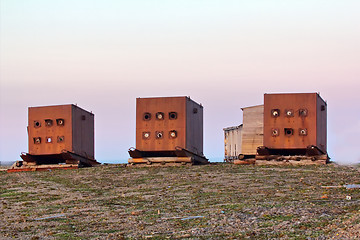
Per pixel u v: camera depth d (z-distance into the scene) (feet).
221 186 89.30
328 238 48.08
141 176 107.96
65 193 90.43
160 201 77.30
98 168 126.72
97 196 85.66
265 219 58.44
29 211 74.13
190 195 81.25
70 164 132.98
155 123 127.75
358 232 48.75
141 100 128.67
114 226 60.29
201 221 59.77
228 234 52.49
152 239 52.19
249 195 78.13
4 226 63.26
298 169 109.40
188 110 129.08
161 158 126.31
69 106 134.00
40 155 135.54
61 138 133.69
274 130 121.39
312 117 119.96
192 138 132.98
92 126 150.41
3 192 94.99
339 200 69.15
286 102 121.39
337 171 104.83
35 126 135.54
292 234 50.47
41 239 55.16
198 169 114.93
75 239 54.29
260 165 119.44
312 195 75.15
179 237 52.29
